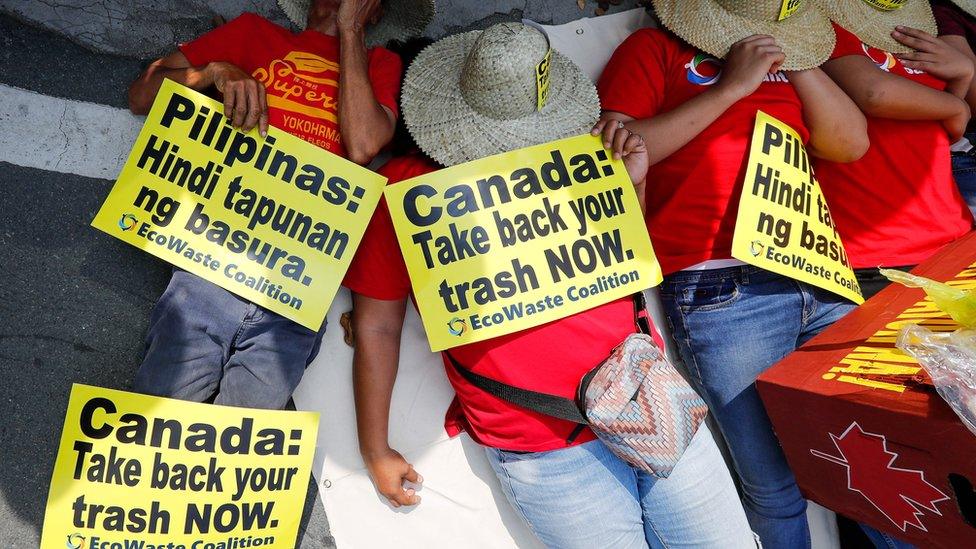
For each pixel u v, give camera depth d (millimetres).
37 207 2170
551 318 2031
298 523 2133
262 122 1989
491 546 2438
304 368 2111
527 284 2049
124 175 1939
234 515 2055
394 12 2311
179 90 1980
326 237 2025
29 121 2174
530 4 2631
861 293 2529
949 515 1815
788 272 2266
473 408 2148
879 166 2492
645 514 2205
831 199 2535
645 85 2314
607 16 2633
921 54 2578
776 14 2307
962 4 2986
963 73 2586
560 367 2027
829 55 2377
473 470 2430
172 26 2312
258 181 2004
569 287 2062
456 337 2020
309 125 2076
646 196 2395
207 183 1980
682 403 1978
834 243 2398
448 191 2041
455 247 2037
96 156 2229
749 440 2355
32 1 2188
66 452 1928
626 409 1937
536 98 2012
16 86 2168
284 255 2008
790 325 2336
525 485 2127
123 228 1930
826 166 2531
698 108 2209
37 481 2154
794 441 2129
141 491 1975
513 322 2027
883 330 2062
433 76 2096
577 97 2145
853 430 1891
